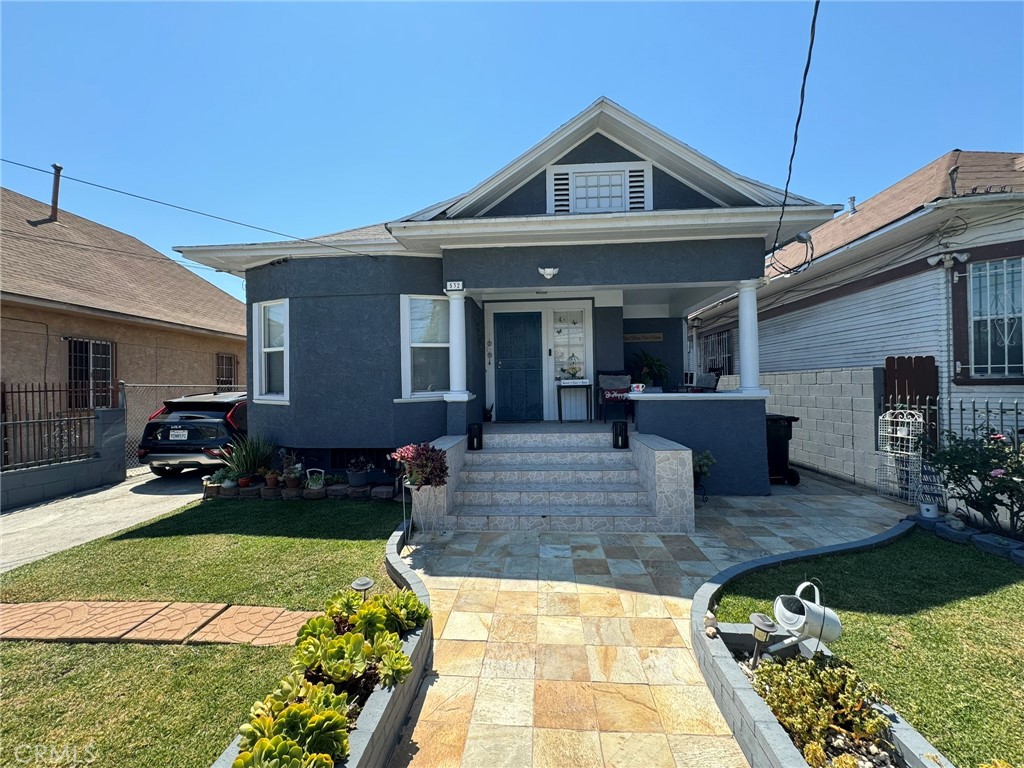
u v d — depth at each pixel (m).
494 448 7.04
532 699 2.64
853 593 3.69
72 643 3.21
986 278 6.08
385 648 2.42
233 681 2.79
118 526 5.98
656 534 5.26
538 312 9.30
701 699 2.64
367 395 7.36
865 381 7.17
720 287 7.26
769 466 7.43
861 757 2.07
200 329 12.91
